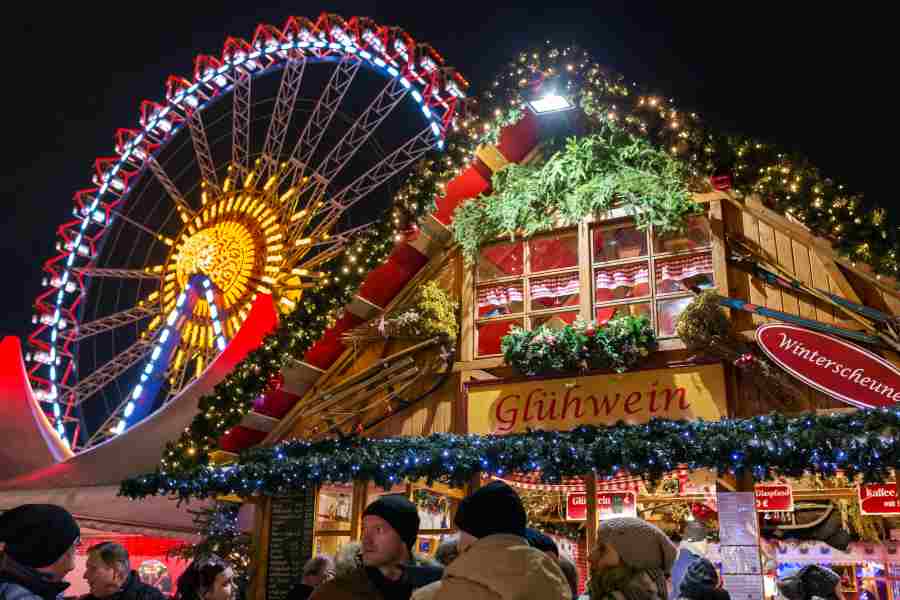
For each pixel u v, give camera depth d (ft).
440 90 61.31
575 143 32.40
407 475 27.14
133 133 81.71
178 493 31.65
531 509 41.60
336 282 32.04
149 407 65.77
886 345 25.68
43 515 9.46
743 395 27.48
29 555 9.21
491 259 33.65
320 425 34.04
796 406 26.61
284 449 31.04
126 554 15.15
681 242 30.71
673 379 28.02
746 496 24.56
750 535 24.16
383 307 34.63
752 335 27.53
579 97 30.94
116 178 81.61
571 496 33.91
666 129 29.27
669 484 35.53
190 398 35.14
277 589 31.04
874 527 40.27
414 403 32.55
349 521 34.96
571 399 29.32
